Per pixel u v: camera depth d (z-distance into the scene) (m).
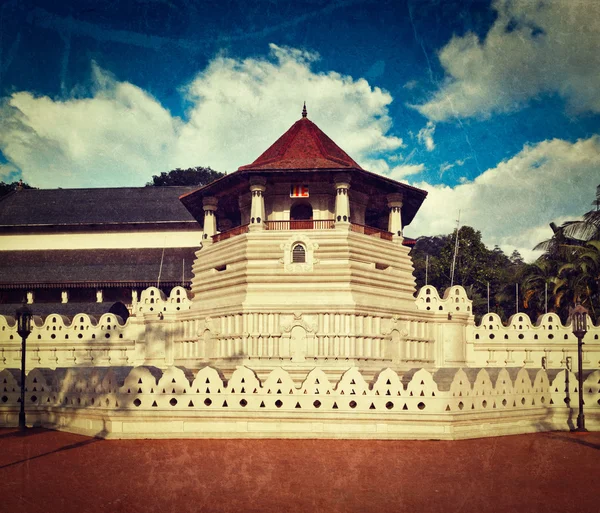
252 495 23.03
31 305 67.00
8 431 36.31
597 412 36.47
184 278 75.12
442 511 21.27
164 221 81.06
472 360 52.25
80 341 54.72
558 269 63.31
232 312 46.81
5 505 21.67
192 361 50.84
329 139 53.28
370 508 21.58
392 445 31.62
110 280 75.38
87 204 84.25
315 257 46.31
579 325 36.12
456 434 33.09
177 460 28.31
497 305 79.31
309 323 45.25
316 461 28.08
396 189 50.75
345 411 33.53
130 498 22.58
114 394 34.12
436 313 51.69
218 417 33.84
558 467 27.14
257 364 45.03
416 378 33.66
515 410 35.19
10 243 83.06
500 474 25.92
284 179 48.06
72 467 27.00
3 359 55.22
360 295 46.25
